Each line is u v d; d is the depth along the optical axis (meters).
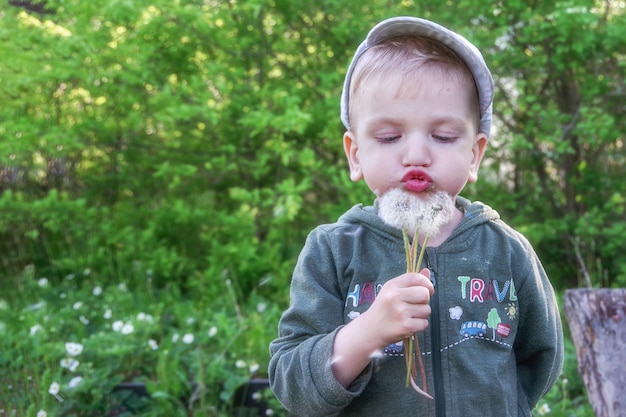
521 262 1.62
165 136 5.77
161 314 4.58
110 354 3.69
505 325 1.56
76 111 5.42
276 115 4.79
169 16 4.63
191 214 5.29
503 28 4.80
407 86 1.50
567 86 5.55
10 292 5.29
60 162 6.16
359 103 1.56
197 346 3.88
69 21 4.96
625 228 5.16
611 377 2.69
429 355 1.52
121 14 4.45
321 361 1.44
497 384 1.52
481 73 1.55
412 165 1.49
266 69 5.23
